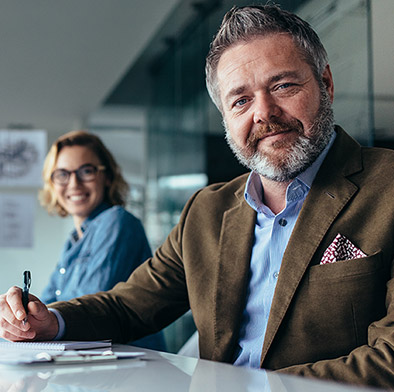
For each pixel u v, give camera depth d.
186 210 1.43
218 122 2.90
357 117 1.74
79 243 2.17
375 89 1.65
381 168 1.15
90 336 1.25
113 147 5.24
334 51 1.86
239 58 1.26
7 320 1.12
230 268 1.26
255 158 1.25
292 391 0.65
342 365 0.89
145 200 4.52
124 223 2.11
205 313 1.28
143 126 4.50
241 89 1.26
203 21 3.18
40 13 3.59
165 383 0.70
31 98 5.66
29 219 6.75
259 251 1.25
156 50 4.09
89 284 2.04
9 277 6.71
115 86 5.20
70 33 3.94
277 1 2.19
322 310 1.09
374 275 1.06
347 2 1.77
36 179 6.72
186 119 3.52
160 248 1.48
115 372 0.79
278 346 1.12
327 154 1.21
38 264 6.78
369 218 1.11
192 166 3.38
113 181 2.43
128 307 1.39
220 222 1.34
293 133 1.22
